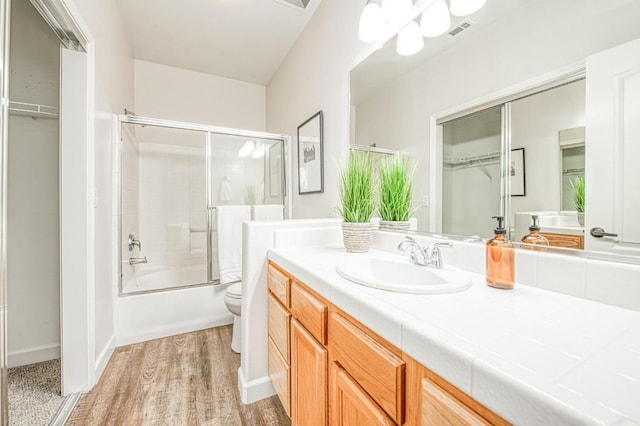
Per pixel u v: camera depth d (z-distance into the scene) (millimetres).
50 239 1781
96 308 1555
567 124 736
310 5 2172
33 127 1741
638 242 615
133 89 2889
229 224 2377
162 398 1399
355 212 1324
